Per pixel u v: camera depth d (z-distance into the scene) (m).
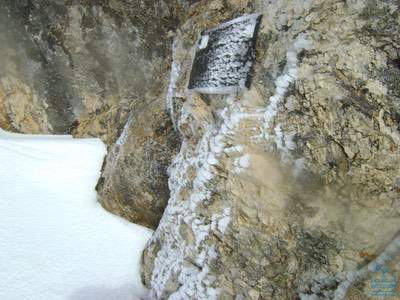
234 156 2.44
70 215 3.69
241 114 2.44
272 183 2.26
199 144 2.82
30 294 2.88
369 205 1.96
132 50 4.78
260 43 2.48
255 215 2.31
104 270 3.18
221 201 2.51
